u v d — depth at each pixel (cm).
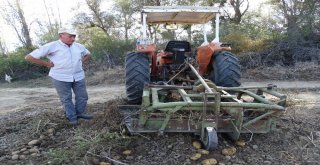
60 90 477
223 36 1254
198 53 530
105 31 1753
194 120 382
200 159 359
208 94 354
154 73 552
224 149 373
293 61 1154
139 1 1623
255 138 408
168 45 531
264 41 1264
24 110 642
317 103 604
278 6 1345
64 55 471
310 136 420
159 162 358
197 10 529
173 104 359
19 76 1452
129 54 500
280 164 353
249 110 395
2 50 2003
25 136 446
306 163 355
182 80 520
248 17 1586
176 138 400
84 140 405
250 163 354
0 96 952
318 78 984
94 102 698
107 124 447
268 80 1005
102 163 356
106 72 1214
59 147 405
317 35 1223
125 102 542
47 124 479
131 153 379
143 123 381
